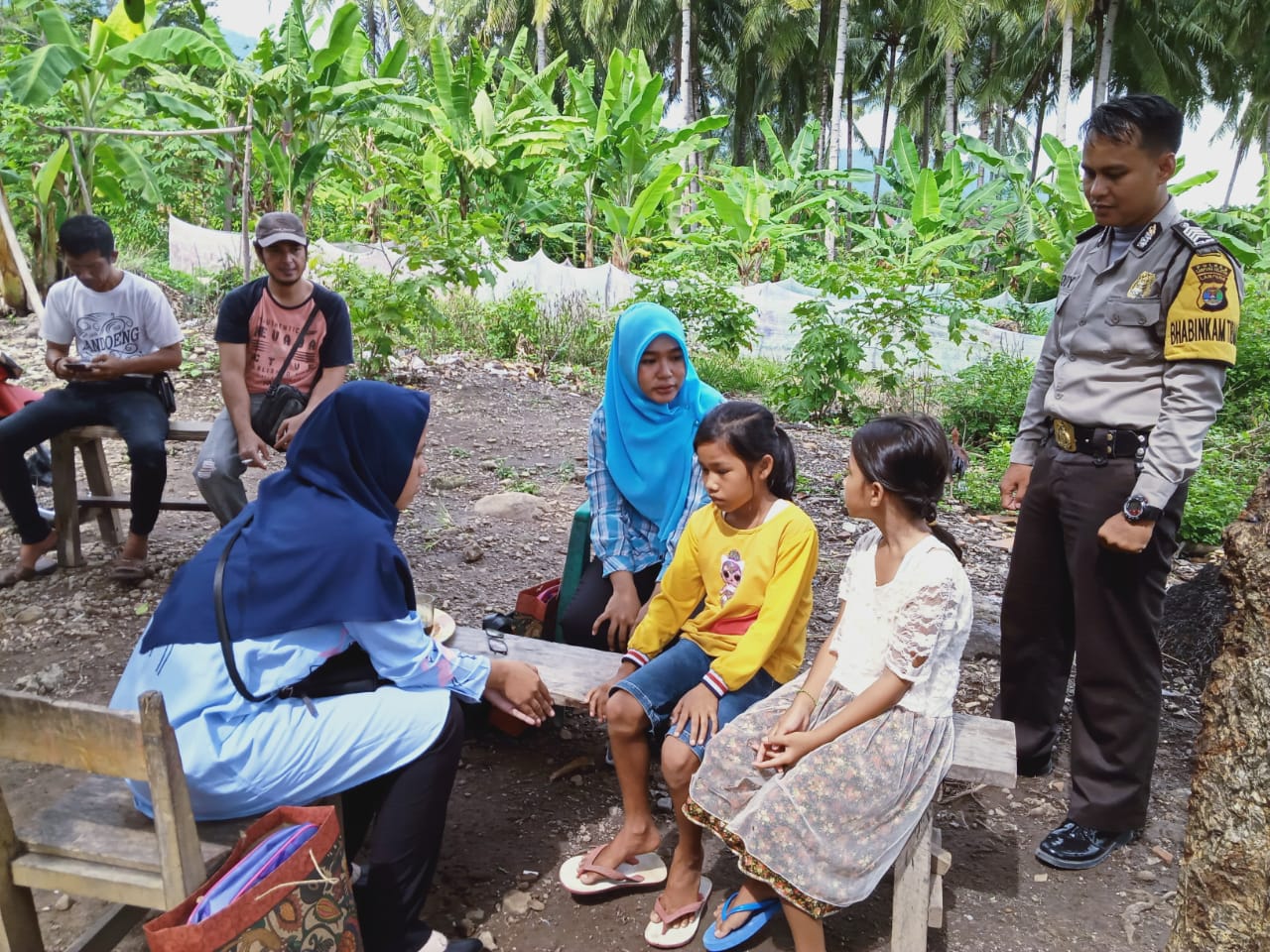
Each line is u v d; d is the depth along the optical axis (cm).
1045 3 2289
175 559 457
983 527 597
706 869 276
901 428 224
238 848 188
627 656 280
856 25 3212
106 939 202
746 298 1184
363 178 1438
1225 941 185
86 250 401
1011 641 311
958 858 281
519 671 251
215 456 417
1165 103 248
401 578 221
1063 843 280
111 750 176
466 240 831
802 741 224
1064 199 1545
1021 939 248
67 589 425
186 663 207
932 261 1448
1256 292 1091
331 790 215
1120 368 264
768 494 266
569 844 281
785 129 3638
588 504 336
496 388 839
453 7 3231
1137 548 254
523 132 1536
